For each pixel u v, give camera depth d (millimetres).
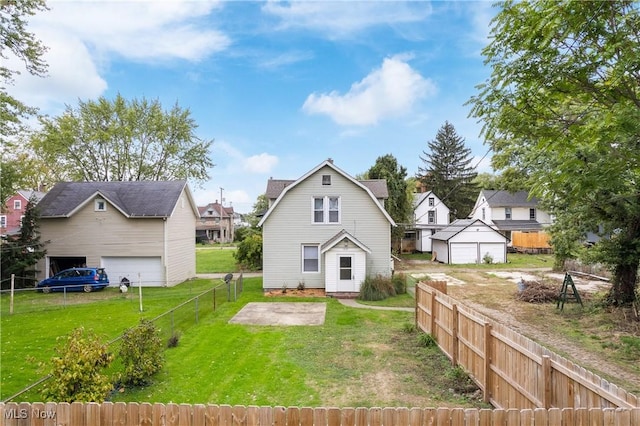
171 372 8430
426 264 32906
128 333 7930
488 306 15859
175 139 36969
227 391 7426
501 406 6457
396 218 33562
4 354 10227
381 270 19922
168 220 23484
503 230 40938
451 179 58000
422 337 10562
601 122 6223
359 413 4207
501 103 7422
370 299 17797
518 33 6711
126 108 34781
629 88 6344
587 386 4422
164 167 37188
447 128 59469
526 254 38188
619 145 7426
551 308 15133
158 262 23359
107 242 23391
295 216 20062
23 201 44656
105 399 6977
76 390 6383
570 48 6426
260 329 12211
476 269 29062
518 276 25094
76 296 19578
